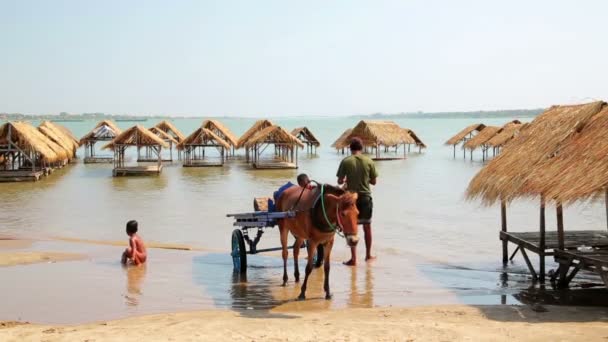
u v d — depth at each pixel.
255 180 31.86
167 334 6.61
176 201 22.38
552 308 8.05
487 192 10.04
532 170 8.97
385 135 52.09
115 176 34.75
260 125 46.72
